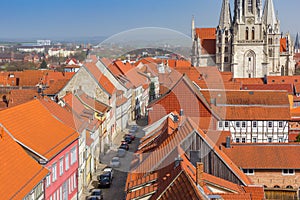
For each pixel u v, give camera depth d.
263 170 52.09
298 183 52.25
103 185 57.81
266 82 135.75
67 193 48.88
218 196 28.81
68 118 52.97
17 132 40.62
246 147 53.81
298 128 84.56
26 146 39.53
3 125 39.47
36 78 124.75
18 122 42.31
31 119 45.22
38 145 41.38
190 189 25.31
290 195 45.19
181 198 25.47
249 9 163.38
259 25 163.12
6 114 41.31
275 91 81.19
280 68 176.50
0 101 74.75
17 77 127.06
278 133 78.12
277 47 167.38
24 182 35.19
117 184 58.94
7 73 130.88
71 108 53.97
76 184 52.84
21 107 45.41
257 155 52.88
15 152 37.94
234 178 41.03
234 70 164.62
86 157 58.22
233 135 77.69
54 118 50.12
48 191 41.59
